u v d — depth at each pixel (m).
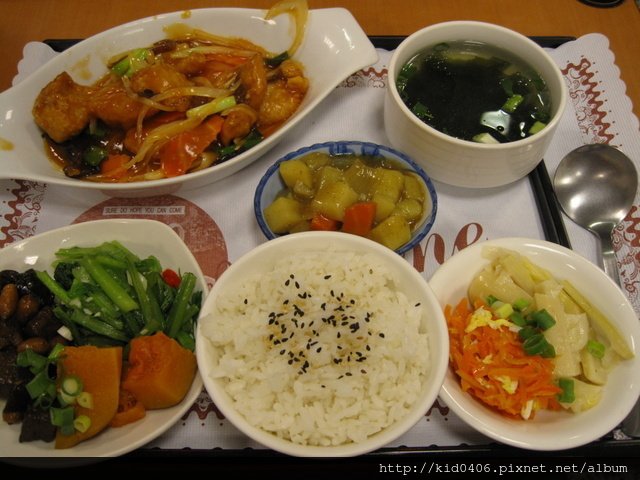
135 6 0.39
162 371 0.23
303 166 0.28
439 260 0.29
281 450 0.19
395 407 0.21
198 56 0.33
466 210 0.30
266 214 0.27
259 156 0.30
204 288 0.26
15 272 0.26
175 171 0.30
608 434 0.24
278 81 0.33
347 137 0.32
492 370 0.23
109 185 0.28
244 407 0.21
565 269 0.25
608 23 0.38
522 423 0.22
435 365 0.21
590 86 0.34
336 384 0.21
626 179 0.30
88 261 0.27
